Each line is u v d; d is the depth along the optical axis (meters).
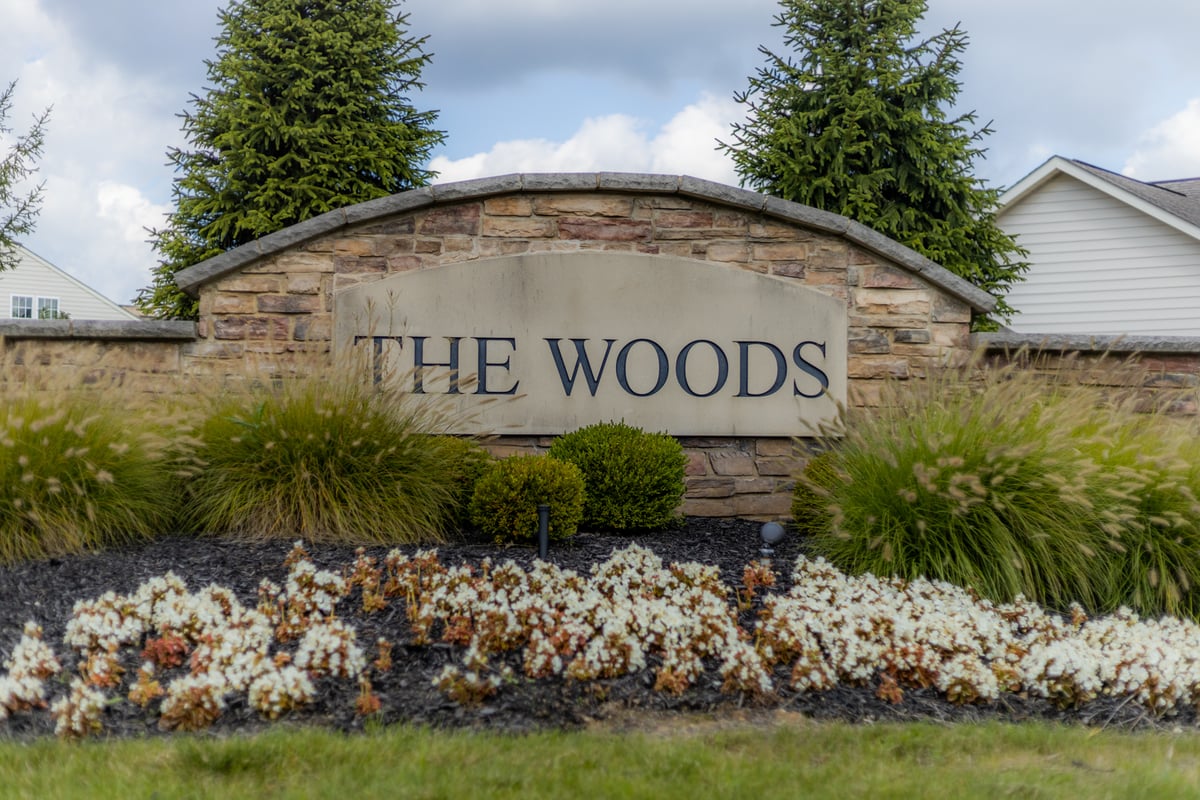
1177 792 3.08
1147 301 16.25
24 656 4.04
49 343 7.26
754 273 7.57
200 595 4.67
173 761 3.19
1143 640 4.64
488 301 7.42
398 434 6.31
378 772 3.11
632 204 7.59
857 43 14.65
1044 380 6.52
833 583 5.32
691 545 6.39
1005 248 14.77
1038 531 5.47
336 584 4.85
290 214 13.88
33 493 5.48
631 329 7.51
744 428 7.56
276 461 6.12
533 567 5.46
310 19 14.84
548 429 7.45
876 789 3.06
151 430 6.20
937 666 4.23
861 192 13.79
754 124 14.83
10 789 2.96
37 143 13.05
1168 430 6.39
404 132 15.14
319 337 7.35
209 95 14.66
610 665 4.07
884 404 6.64
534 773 3.12
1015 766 3.36
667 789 3.01
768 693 4.03
